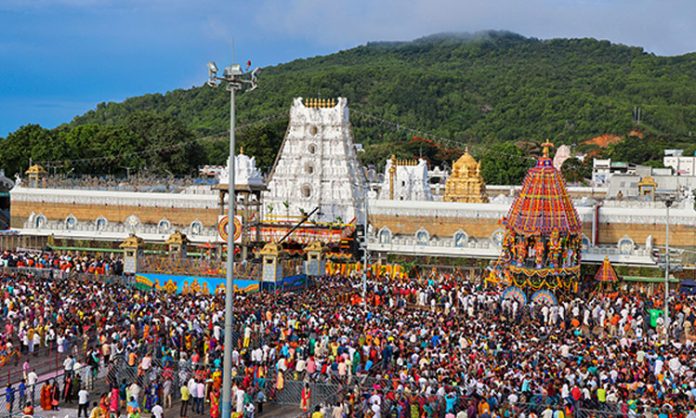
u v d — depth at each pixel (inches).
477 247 4089.6
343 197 4448.8
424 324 2428.6
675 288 3688.5
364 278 2938.0
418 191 5344.5
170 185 5226.4
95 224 4584.2
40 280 3024.1
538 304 2960.1
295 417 1834.4
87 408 1857.8
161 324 2346.2
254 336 2287.2
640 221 3882.9
